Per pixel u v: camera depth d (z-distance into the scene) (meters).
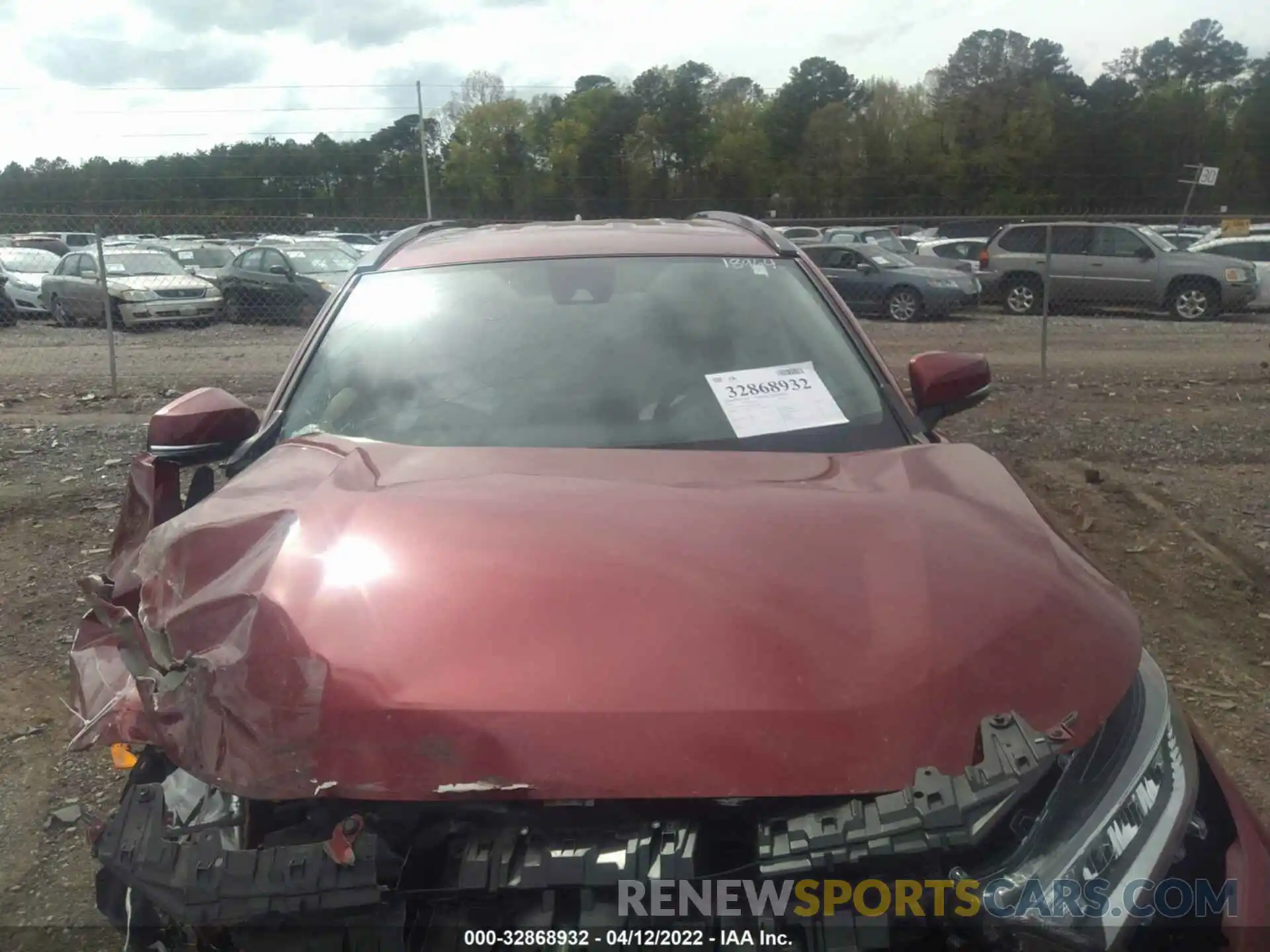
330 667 1.84
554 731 1.74
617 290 3.29
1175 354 13.77
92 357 14.09
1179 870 1.89
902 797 1.67
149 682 1.98
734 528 2.15
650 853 1.67
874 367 3.10
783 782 1.71
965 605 1.97
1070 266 20.12
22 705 4.05
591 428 2.81
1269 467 7.51
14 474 7.42
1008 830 1.77
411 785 1.72
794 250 3.61
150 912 1.90
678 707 1.76
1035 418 9.38
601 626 1.88
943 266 22.56
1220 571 5.42
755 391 2.94
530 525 2.15
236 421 2.94
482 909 1.69
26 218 14.80
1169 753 1.98
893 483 2.44
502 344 3.07
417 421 2.85
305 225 26.12
